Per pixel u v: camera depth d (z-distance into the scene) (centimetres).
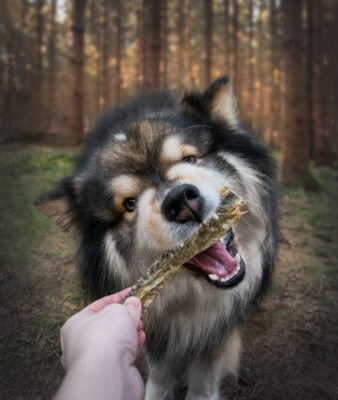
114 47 628
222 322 54
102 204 51
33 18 555
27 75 539
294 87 185
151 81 202
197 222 43
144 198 46
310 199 160
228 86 58
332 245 108
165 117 56
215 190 45
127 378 25
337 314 75
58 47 643
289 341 68
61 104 621
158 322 54
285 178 184
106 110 74
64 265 90
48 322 71
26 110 453
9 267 87
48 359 64
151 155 48
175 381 62
